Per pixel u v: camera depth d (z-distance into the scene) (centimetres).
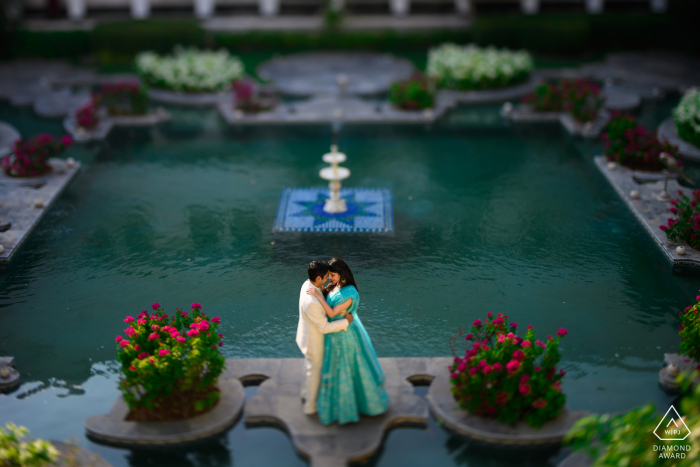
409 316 715
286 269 817
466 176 1120
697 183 1052
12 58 2019
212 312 725
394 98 1480
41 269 823
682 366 609
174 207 1004
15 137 1309
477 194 1044
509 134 1344
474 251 858
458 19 2242
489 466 516
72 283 790
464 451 530
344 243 883
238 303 743
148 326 592
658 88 1619
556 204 999
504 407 541
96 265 832
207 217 966
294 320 710
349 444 524
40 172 1105
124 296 761
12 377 615
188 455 531
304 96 1641
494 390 541
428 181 1099
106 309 736
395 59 2031
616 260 830
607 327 691
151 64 1650
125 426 545
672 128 1304
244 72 1861
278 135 1351
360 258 843
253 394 605
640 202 974
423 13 2423
